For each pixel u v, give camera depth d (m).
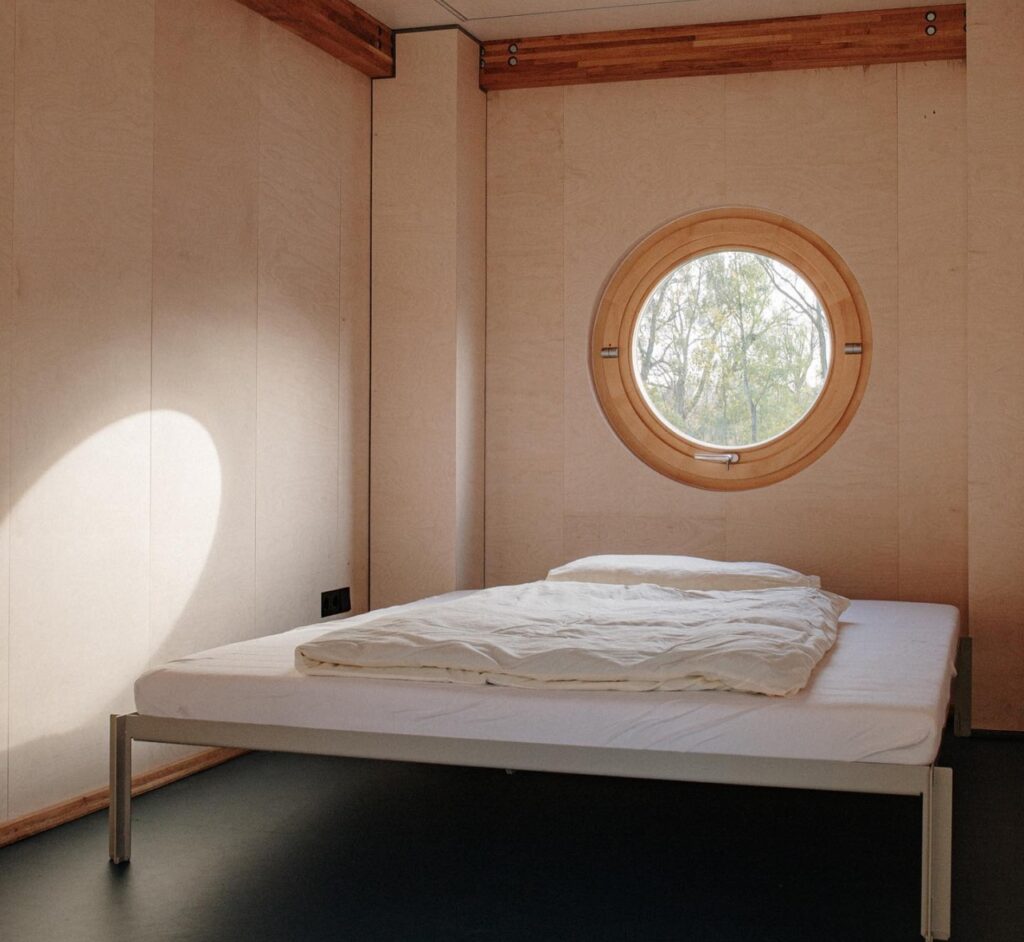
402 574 4.47
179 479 3.38
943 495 4.22
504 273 4.67
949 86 4.21
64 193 2.94
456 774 3.50
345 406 4.33
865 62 4.27
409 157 4.45
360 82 4.41
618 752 2.33
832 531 4.33
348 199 4.34
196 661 2.76
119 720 2.67
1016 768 3.55
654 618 2.92
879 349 4.28
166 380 3.32
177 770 3.41
